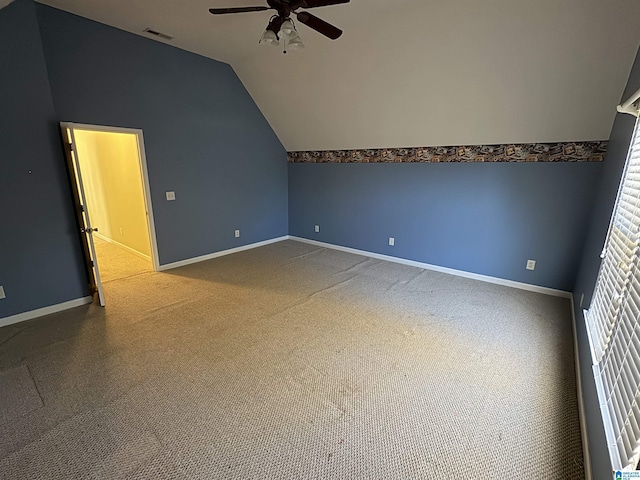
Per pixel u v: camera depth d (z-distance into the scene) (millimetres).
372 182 4852
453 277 4156
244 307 3213
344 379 2158
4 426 1734
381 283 3920
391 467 1539
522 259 3738
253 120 5102
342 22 2971
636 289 1395
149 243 4234
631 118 2178
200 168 4504
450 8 2600
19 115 2686
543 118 3156
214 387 2061
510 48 2709
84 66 3201
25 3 2590
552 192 3426
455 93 3336
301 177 5758
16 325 2805
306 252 5316
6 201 2703
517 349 2525
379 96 3824
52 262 3018
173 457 1565
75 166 2900
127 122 3637
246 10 2066
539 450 1636
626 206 1893
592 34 2354
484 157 3779
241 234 5332
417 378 2178
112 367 2242
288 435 1708
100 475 1471
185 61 4031
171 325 2838
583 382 1964
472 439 1699
